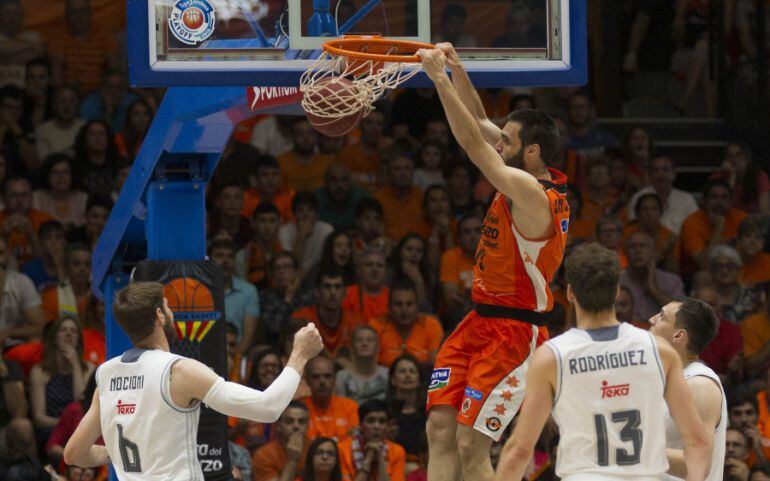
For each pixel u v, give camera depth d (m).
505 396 10.17
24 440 16.27
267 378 16.12
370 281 18.48
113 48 22.69
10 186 19.34
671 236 20.83
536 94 23.09
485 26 10.62
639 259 19.23
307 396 16.38
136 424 9.24
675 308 10.25
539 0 10.62
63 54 22.44
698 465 8.55
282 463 15.57
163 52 9.97
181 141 11.34
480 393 10.17
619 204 21.39
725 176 22.23
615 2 25.66
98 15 22.64
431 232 20.22
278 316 18.17
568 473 8.40
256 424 16.27
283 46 10.16
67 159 19.97
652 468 8.38
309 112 9.87
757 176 22.36
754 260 20.25
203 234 11.74
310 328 9.60
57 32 22.45
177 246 11.66
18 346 17.36
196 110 10.69
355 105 9.87
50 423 16.39
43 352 16.94
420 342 18.00
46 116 21.25
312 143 21.11
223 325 11.34
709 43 25.62
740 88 24.66
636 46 25.58
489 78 10.55
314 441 15.13
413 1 10.55
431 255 19.92
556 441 15.97
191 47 10.02
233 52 10.09
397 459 15.77
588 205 21.19
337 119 9.91
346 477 15.67
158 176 11.71
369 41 10.08
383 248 19.67
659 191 21.55
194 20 10.04
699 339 10.16
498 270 10.16
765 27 24.22
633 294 19.27
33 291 18.08
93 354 17.53
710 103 25.62
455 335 10.56
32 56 22.25
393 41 10.10
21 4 22.25
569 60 10.64
